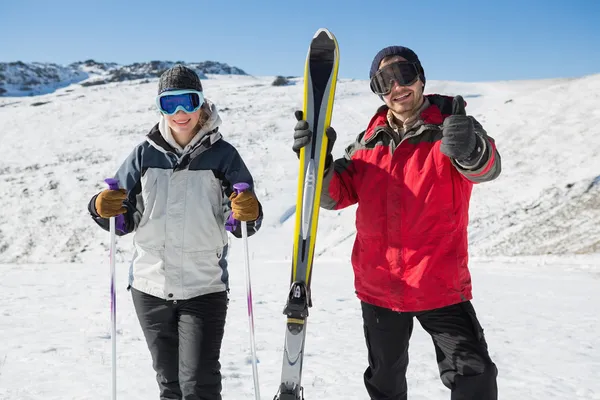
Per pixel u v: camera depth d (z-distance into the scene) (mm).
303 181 2652
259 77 104750
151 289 2762
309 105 2736
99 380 4664
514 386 4797
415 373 5129
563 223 21250
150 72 117875
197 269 2754
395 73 2602
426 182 2533
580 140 27969
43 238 27438
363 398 4316
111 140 43969
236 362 5426
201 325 2662
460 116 2281
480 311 9266
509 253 20172
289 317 2537
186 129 2740
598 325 7918
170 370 2795
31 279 14906
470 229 23109
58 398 4117
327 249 24453
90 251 26188
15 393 4227
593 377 5090
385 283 2635
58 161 38000
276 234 26344
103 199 2625
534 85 65938
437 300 2518
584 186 23438
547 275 15055
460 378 2475
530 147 29109
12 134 46750
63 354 5688
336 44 2744
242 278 14703
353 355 5875
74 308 9289
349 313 8875
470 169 2322
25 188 32781
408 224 2559
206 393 2553
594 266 16703
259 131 44656
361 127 44250
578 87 35656
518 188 25328
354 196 2877
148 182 2771
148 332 2789
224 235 2863
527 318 8539
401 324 2680
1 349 5926
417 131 2559
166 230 2744
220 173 2785
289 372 2494
